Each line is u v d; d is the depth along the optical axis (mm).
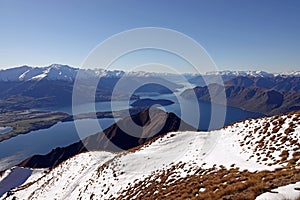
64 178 46875
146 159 34219
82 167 45344
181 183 23000
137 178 29812
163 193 21984
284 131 27141
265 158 23469
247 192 14016
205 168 25141
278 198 11953
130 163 34375
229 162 24875
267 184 14281
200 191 18359
